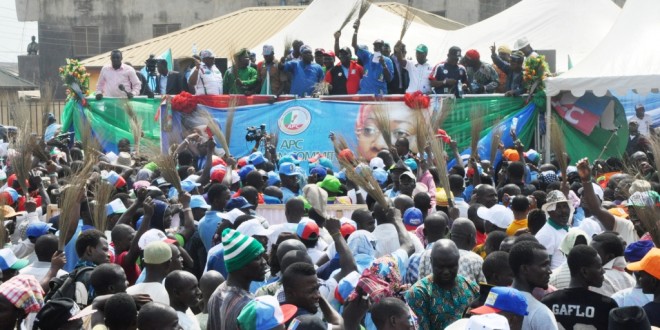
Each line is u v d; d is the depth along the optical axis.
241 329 6.23
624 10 19.48
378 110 18.17
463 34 26.44
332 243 9.09
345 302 7.06
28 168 13.66
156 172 14.75
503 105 19.11
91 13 51.53
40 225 10.13
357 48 19.81
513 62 19.23
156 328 6.34
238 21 36.19
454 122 18.98
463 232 8.90
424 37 26.39
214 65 20.75
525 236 8.41
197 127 19.94
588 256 7.30
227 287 7.02
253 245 7.01
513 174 13.76
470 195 13.77
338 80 19.91
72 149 17.89
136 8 51.50
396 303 6.46
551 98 19.30
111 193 11.94
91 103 20.75
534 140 19.12
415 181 12.20
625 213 10.66
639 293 7.74
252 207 11.52
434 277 7.64
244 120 19.78
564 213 9.55
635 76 18.30
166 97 20.00
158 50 35.09
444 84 19.41
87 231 8.83
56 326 6.69
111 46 51.75
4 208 11.59
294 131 19.61
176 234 10.64
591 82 18.52
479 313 6.45
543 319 6.84
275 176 14.16
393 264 7.20
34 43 51.75
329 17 25.70
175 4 51.16
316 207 10.27
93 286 7.79
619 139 19.16
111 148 20.55
